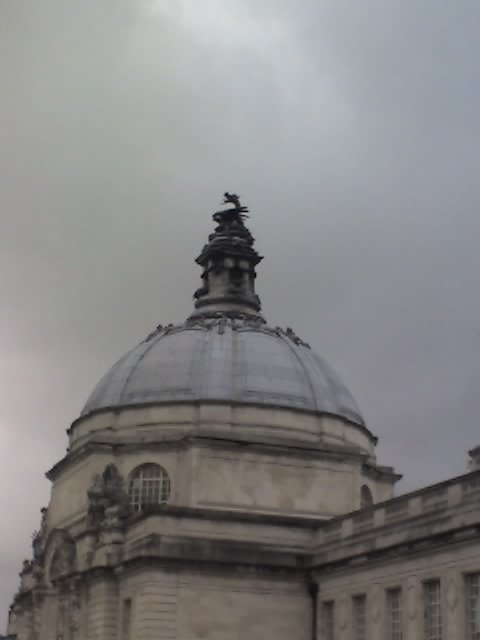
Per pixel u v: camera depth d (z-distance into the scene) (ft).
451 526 163.53
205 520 210.18
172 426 247.29
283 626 204.74
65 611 236.22
